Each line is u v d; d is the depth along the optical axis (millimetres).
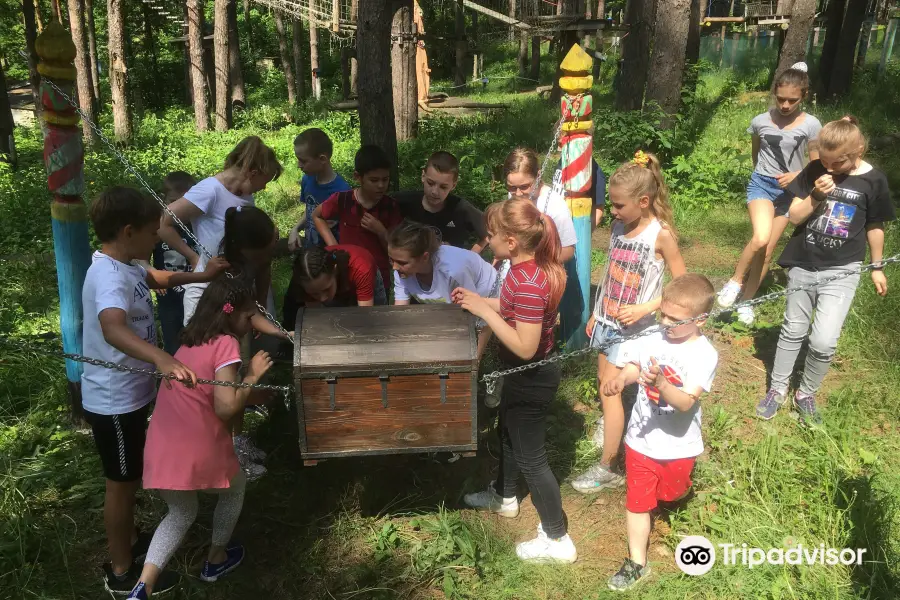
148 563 3035
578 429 4453
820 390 4863
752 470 3791
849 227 4117
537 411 3219
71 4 17562
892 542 3381
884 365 5078
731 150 10570
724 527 3504
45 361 5152
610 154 10258
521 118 15430
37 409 4680
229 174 4129
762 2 24766
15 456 4207
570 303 4996
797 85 5266
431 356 2984
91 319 3068
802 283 4285
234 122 20250
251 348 4391
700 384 3064
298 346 2994
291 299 3857
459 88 24188
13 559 3402
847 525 3455
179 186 4473
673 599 3154
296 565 3416
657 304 3660
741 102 16047
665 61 11086
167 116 22375
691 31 17219
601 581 3312
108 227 3014
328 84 28891
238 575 3342
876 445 4172
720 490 3770
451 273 3572
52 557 3453
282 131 16969
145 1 25469
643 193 3576
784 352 4449
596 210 4914
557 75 16969
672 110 11273
